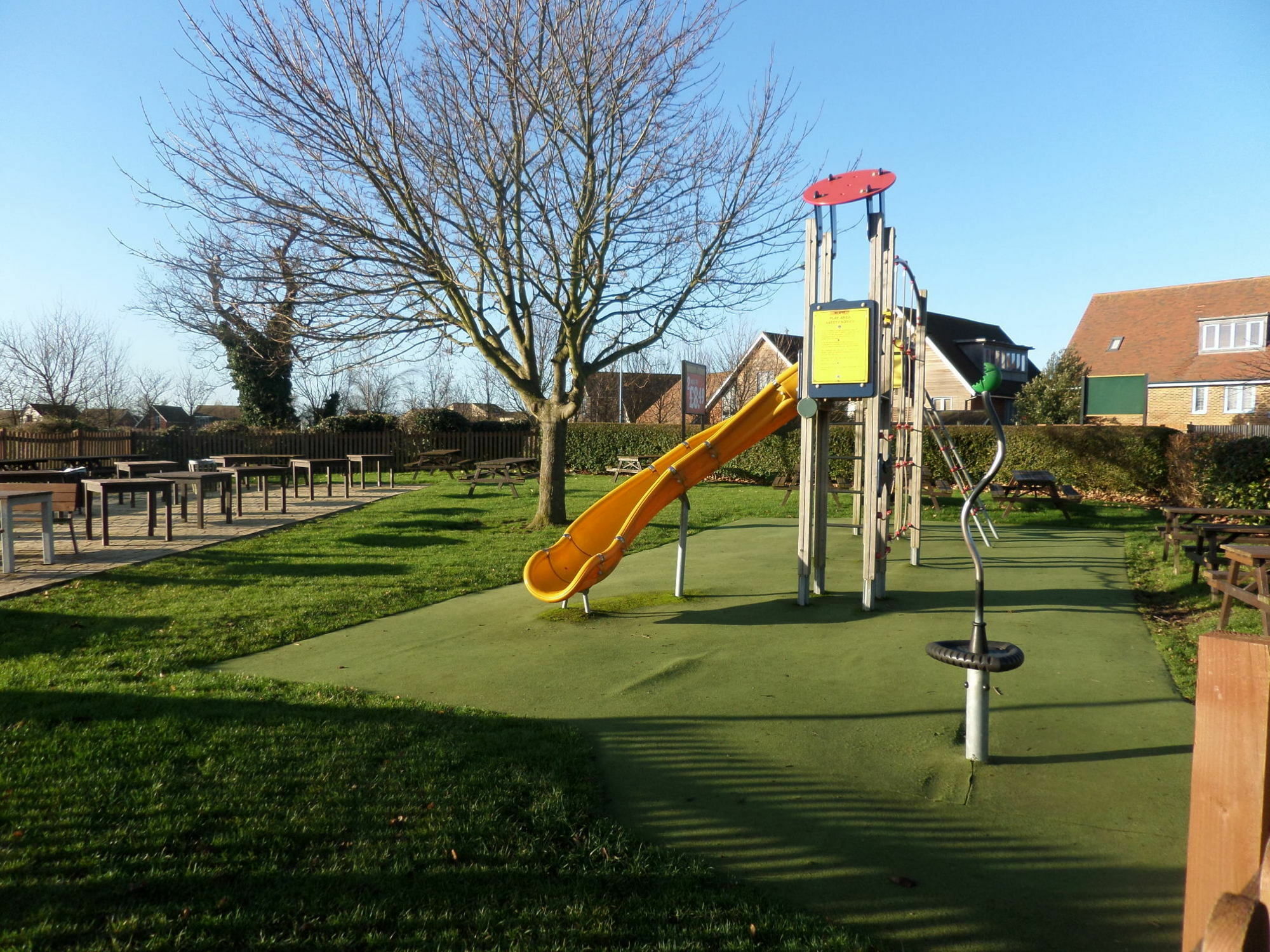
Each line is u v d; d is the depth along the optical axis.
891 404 8.38
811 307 7.33
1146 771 3.85
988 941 2.59
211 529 12.77
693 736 4.36
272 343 11.53
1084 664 5.56
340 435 28.72
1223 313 37.31
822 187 7.20
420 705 4.73
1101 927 2.65
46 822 3.21
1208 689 1.78
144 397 57.06
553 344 30.56
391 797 3.49
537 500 17.28
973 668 3.68
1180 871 2.98
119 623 6.59
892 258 8.38
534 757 3.98
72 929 2.55
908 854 3.13
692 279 11.80
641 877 2.95
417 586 8.26
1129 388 19.12
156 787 3.52
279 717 4.43
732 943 2.55
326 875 2.89
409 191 10.70
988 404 3.82
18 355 42.50
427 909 2.71
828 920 2.70
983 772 3.87
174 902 2.72
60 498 9.85
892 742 4.25
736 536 12.20
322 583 8.41
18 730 4.14
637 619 7.04
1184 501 15.73
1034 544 11.42
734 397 39.78
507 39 10.41
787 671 5.50
